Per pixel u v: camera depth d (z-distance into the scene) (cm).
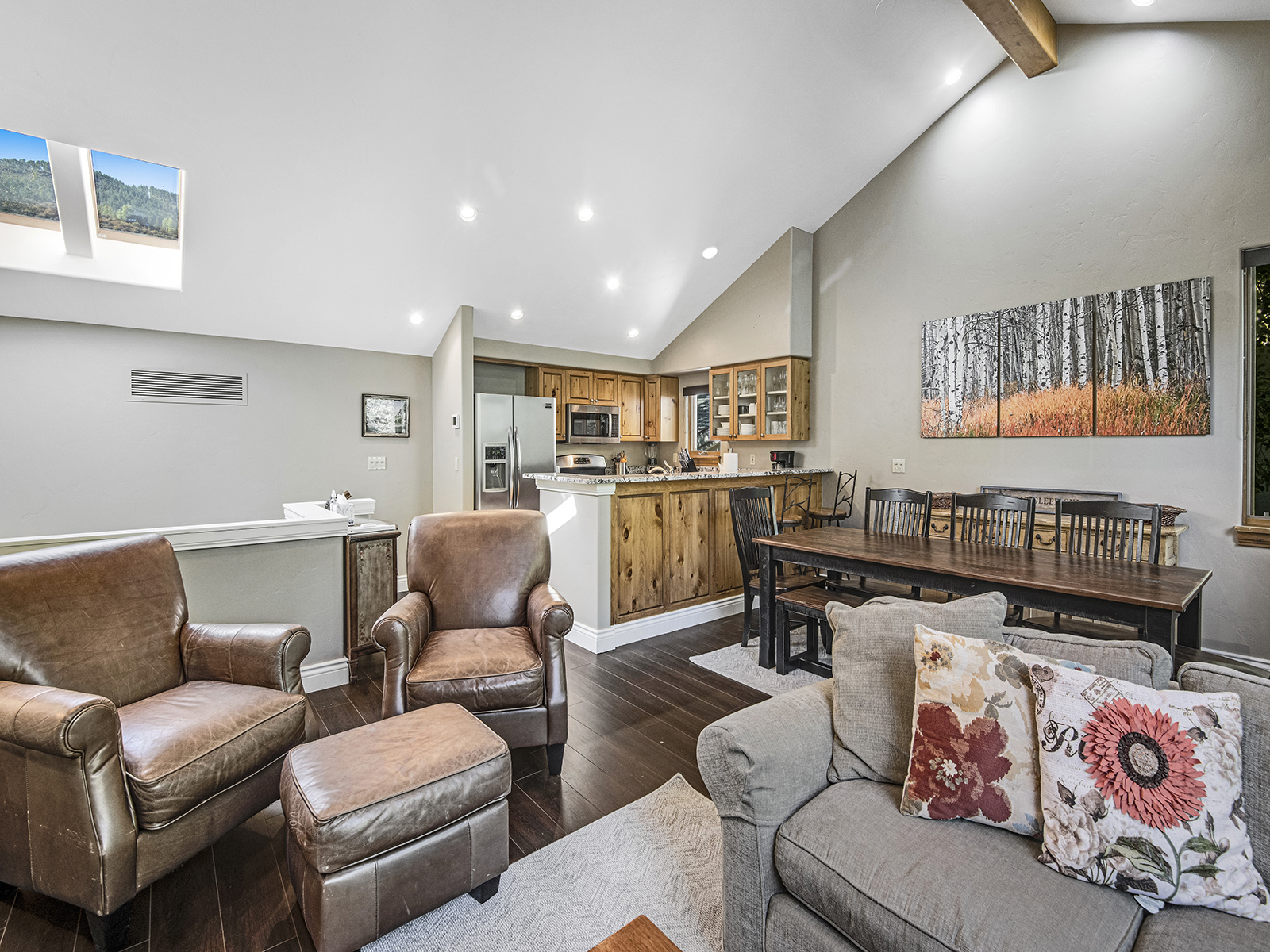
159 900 159
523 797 205
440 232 413
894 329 483
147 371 424
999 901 104
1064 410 388
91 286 375
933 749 129
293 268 405
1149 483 357
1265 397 323
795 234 524
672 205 452
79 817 136
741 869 130
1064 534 380
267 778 180
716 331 598
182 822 154
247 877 168
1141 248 358
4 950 144
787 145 429
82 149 321
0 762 145
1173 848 105
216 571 265
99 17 240
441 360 539
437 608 255
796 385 531
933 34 374
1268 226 315
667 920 151
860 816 127
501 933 147
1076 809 112
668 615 393
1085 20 368
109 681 181
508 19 292
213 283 399
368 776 143
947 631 149
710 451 654
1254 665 308
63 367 396
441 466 546
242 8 254
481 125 343
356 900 133
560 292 515
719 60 346
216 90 281
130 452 419
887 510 371
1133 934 100
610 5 298
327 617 299
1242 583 325
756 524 366
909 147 469
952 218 444
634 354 658
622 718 265
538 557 269
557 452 649
